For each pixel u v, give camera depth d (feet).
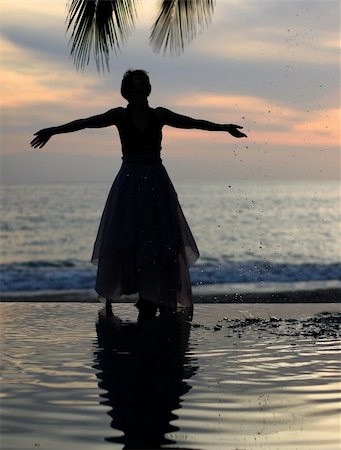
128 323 19.72
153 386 12.37
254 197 381.81
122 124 21.24
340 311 22.07
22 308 23.04
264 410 10.80
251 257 133.69
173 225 21.31
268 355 15.11
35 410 10.78
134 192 21.08
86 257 135.44
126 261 20.95
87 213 241.35
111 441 9.36
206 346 16.20
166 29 31.78
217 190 501.15
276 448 9.12
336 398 11.51
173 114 21.59
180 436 9.58
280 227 206.69
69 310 22.58
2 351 15.58
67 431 9.75
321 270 74.54
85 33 31.17
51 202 307.99
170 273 21.24
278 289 44.14
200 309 22.47
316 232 191.52
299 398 11.51
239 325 19.30
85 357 14.96
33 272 71.51
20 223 208.85
